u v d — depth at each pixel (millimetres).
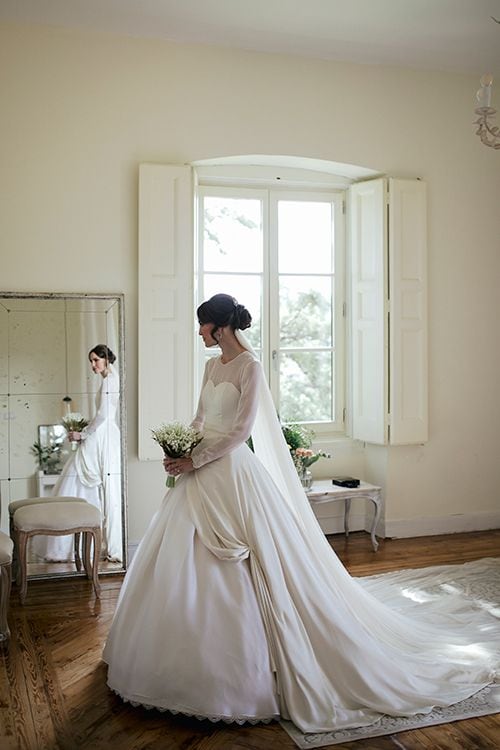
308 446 5832
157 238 5352
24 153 5152
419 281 6066
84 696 3428
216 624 3137
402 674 3354
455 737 3068
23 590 4645
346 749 2977
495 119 6355
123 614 3381
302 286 6316
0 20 5086
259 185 6141
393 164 6055
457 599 4566
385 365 6023
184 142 5496
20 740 3061
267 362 6230
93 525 4727
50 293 5145
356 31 5375
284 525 3465
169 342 5398
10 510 4945
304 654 3211
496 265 6422
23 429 5074
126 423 5363
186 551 3283
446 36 5492
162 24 5199
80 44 5250
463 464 6391
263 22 5195
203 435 3635
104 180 5316
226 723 3160
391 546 5934
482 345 6402
